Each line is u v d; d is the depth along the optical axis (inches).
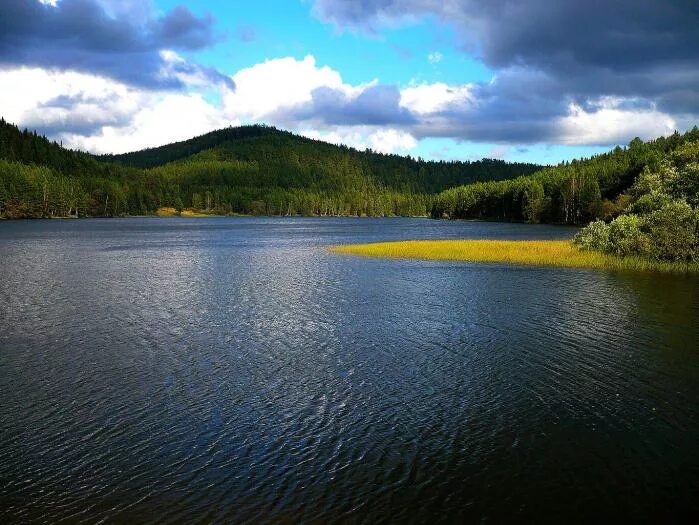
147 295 1310.3
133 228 4758.9
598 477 471.5
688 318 1047.0
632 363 768.9
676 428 562.9
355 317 1067.9
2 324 1002.1
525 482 463.8
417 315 1083.9
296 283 1501.0
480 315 1082.1
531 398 641.6
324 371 740.7
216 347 856.3
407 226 5590.6
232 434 549.6
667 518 415.8
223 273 1717.5
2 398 641.6
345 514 418.3
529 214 6146.7
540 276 1617.9
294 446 524.7
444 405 621.9
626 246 1973.4
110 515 416.5
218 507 426.3
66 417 589.3
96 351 832.3
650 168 4707.2
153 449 518.6
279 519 411.8
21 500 435.5
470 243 2480.3
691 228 1871.3
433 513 420.8
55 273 1711.4
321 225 5974.4
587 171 6072.8
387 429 561.0
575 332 943.0
